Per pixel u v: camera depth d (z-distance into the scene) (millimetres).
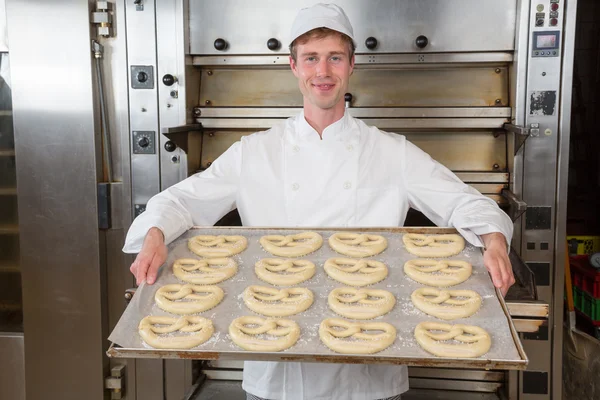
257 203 1918
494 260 1537
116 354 1367
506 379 2697
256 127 2781
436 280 1615
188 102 2738
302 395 1765
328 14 1721
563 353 3148
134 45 2703
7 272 2953
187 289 1591
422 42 2627
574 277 3172
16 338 2883
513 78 2625
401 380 1818
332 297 1568
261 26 2740
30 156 2750
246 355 1337
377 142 1937
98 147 2754
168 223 1705
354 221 1910
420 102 2750
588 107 3881
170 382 2812
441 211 1854
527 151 2602
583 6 3834
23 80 2707
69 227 2779
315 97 1776
